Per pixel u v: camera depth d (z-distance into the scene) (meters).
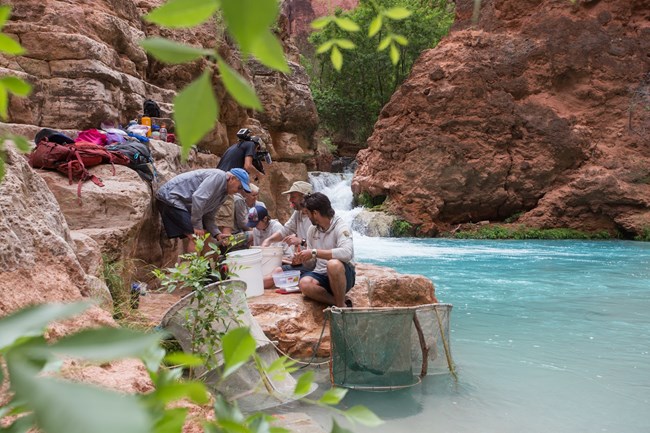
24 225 3.18
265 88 21.14
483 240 20.17
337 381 4.29
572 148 21.67
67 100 8.70
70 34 8.84
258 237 7.40
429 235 21.97
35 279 2.94
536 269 11.81
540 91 22.61
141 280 6.68
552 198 21.67
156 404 0.28
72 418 0.20
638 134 21.80
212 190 6.49
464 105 22.34
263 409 3.55
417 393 4.15
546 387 4.28
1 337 0.26
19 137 0.43
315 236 5.75
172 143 9.23
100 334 0.25
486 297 8.39
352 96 34.34
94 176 5.95
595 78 22.53
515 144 22.33
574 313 7.18
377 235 21.56
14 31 8.71
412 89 23.17
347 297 5.93
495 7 23.55
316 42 21.52
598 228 21.39
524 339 5.83
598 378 4.49
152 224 7.04
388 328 4.26
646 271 11.45
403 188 22.66
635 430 3.44
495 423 3.55
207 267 4.02
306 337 5.14
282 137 22.08
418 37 30.45
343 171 29.94
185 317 3.73
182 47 0.30
